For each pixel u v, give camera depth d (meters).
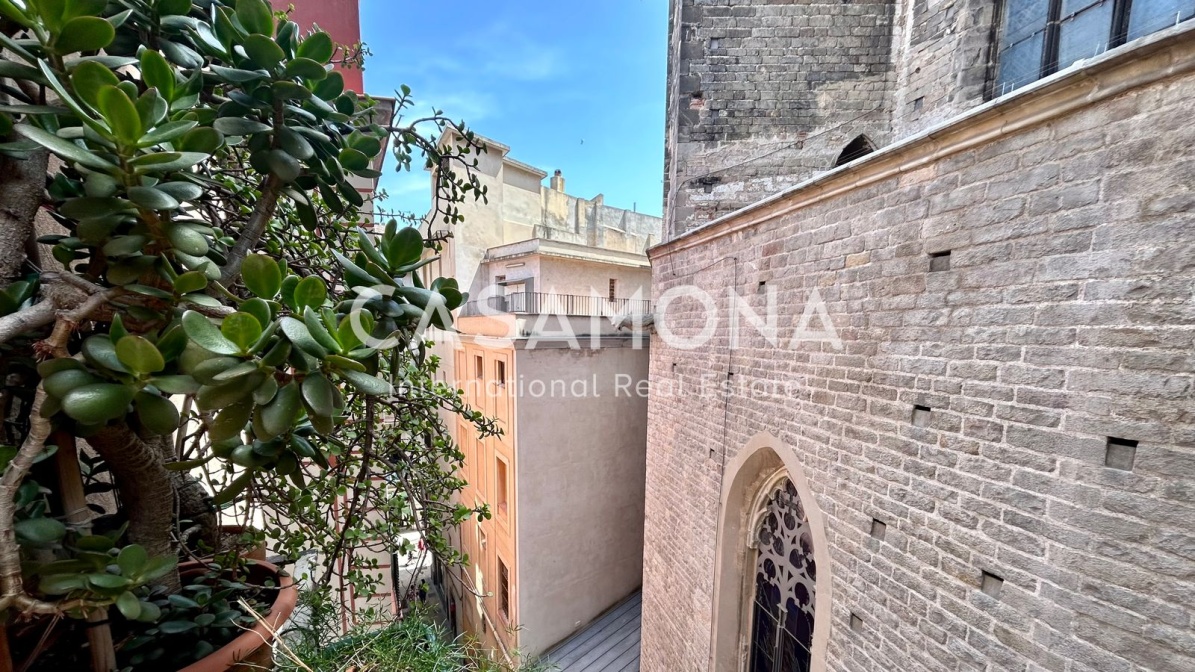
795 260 2.89
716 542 3.91
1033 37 3.05
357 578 1.79
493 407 7.55
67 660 1.04
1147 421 1.38
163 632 1.05
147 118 0.76
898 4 4.13
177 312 0.89
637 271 12.00
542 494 6.88
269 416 0.77
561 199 14.66
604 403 7.50
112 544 0.86
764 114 4.38
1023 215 1.68
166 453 1.26
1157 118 1.33
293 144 1.09
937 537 2.02
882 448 2.29
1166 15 2.33
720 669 3.92
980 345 1.83
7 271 0.81
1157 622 1.36
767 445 3.21
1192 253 1.28
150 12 0.99
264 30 1.06
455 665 1.72
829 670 2.62
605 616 7.75
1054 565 1.61
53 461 0.99
